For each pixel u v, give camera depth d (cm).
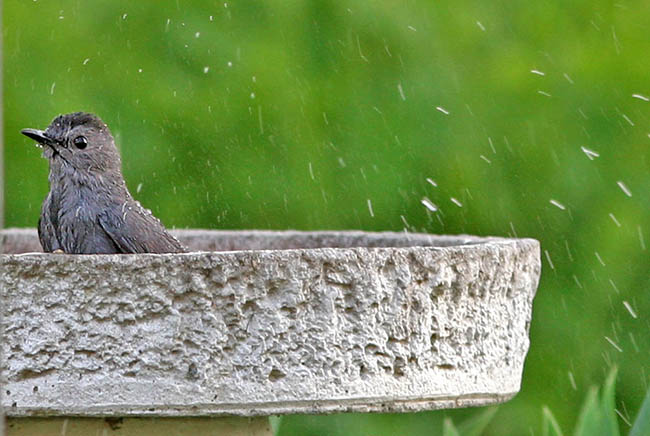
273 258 575
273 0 1290
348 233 862
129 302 565
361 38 1298
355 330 592
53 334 566
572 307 1310
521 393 1327
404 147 1282
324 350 586
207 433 668
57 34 1248
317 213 1266
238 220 1253
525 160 1300
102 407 568
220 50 1266
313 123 1273
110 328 566
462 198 1288
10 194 1215
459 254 622
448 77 1304
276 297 578
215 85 1258
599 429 854
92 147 827
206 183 1244
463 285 625
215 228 1245
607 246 1302
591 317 1311
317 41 1294
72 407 568
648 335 1306
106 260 563
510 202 1296
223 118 1255
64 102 1227
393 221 1280
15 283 563
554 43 1325
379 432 1308
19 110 1223
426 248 613
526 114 1308
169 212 1229
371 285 593
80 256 566
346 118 1280
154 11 1262
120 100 1238
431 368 617
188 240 880
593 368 1311
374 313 596
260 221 1258
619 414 1180
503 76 1309
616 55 1321
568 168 1302
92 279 564
